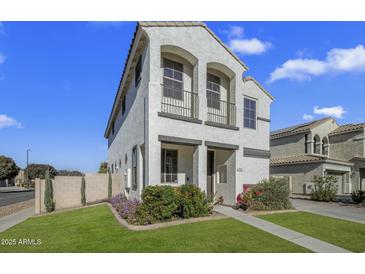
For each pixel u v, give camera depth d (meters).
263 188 13.59
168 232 8.40
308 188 22.33
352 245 7.42
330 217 11.63
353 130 25.45
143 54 12.52
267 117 17.81
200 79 13.00
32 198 29.22
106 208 14.26
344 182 25.14
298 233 8.60
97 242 7.58
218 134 13.51
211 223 9.71
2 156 62.69
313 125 25.61
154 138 11.30
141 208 9.95
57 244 7.64
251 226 9.38
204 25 13.25
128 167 15.73
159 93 11.61
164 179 13.55
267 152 17.33
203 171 12.69
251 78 17.03
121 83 16.83
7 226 11.30
